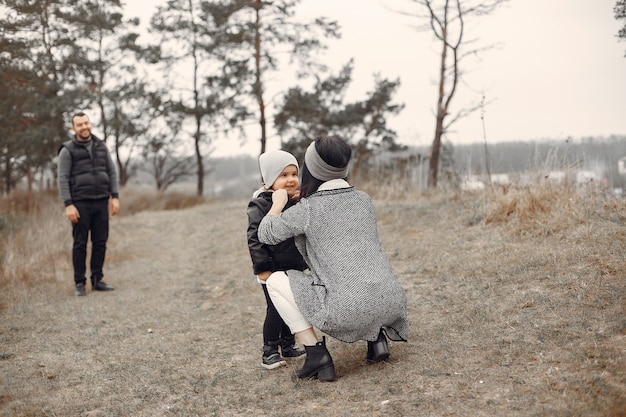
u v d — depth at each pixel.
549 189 6.40
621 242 4.73
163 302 6.00
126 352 4.32
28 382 3.70
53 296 6.30
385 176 11.74
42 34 22.19
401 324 3.26
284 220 3.16
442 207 7.80
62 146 6.41
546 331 3.49
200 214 13.59
